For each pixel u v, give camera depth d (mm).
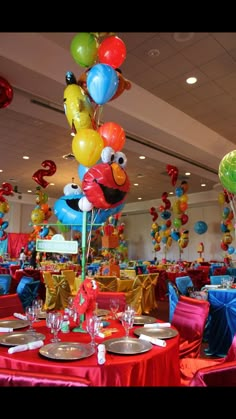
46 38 3965
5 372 1120
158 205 16516
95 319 1724
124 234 18812
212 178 9891
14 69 3805
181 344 2525
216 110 6289
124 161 2236
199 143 6816
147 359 1519
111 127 2482
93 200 2053
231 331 3822
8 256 15133
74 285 6426
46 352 1543
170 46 4211
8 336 1813
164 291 8414
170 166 7758
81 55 2432
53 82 4113
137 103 5297
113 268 6723
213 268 9289
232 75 4996
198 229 11273
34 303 2275
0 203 9336
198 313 2594
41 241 2215
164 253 16578
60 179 12297
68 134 7598
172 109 6094
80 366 1407
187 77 5047
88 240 2256
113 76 2213
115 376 1410
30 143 8250
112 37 2391
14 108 4973
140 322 2229
